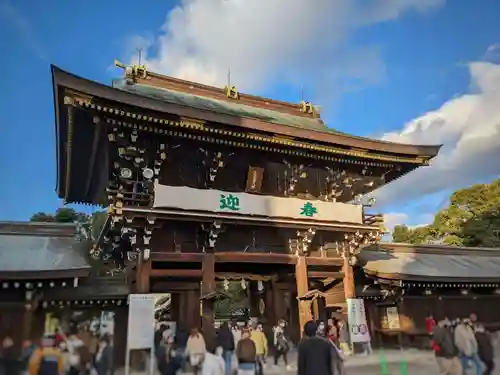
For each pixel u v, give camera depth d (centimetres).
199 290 1847
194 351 1466
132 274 1803
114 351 1586
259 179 1995
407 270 2281
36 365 1373
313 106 2892
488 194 4534
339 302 2175
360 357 1864
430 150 2244
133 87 2250
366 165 2242
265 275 2197
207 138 1788
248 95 2662
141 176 1772
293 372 1590
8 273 1419
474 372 1522
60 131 1830
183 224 1827
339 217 2083
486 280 2336
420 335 2048
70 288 1605
